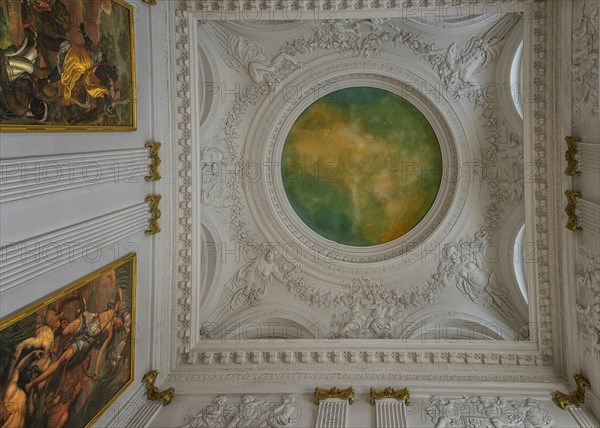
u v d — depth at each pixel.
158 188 9.38
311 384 9.57
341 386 9.51
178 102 9.97
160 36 9.47
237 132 11.28
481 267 11.06
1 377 5.12
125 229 8.04
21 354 5.47
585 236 8.73
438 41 10.77
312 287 11.35
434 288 11.19
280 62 11.05
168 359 10.01
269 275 11.37
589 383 8.73
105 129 7.26
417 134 11.37
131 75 8.27
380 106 11.37
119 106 7.85
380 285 11.30
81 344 6.86
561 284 9.50
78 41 6.59
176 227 10.14
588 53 8.20
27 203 5.54
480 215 11.07
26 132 5.44
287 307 11.23
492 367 9.70
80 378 6.89
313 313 11.20
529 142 9.73
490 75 10.81
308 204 11.62
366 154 11.48
